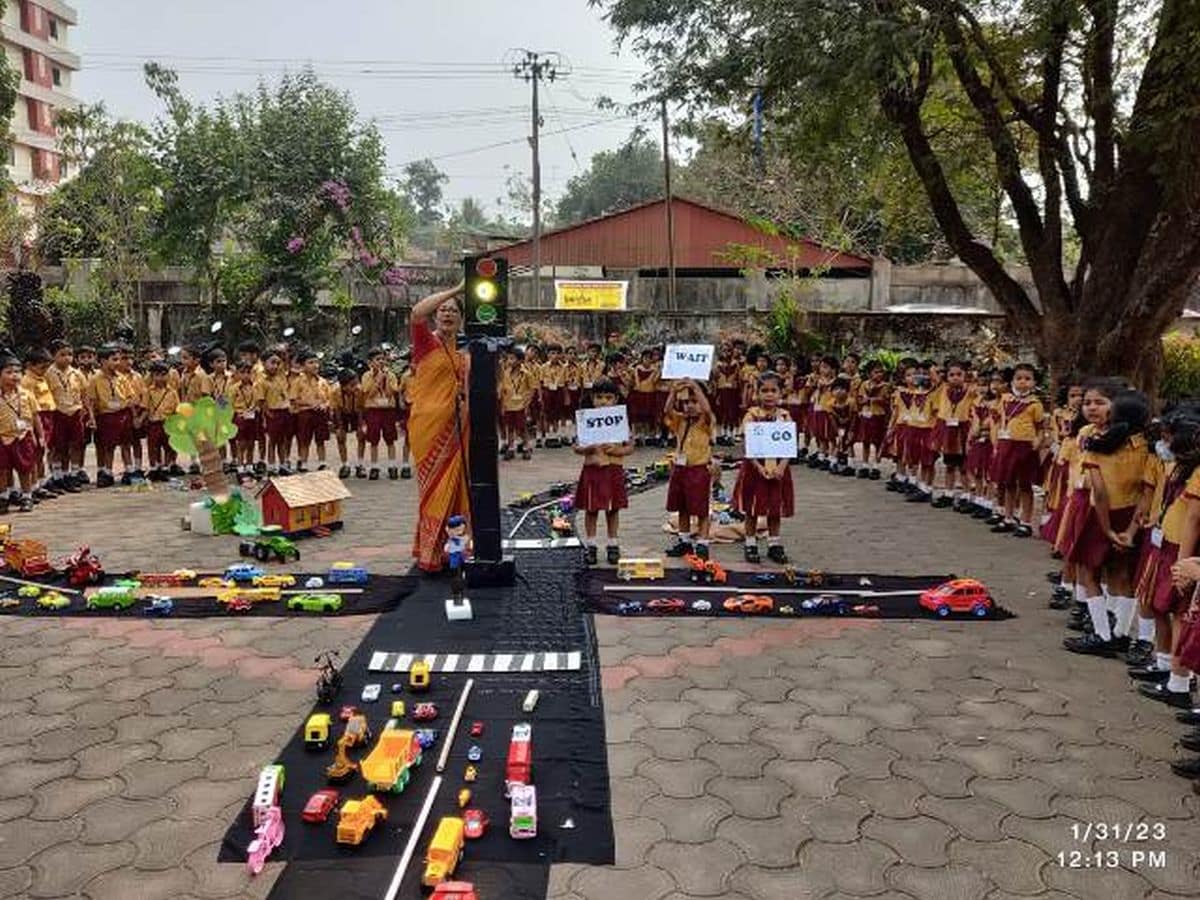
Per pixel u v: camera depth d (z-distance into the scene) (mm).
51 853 3602
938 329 18234
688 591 6938
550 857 3572
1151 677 5324
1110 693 5191
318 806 3814
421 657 5586
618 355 15609
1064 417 7898
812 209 24703
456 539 7289
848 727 4727
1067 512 6117
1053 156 11766
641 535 8758
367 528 9109
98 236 21500
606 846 3637
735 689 5199
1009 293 12297
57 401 10711
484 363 6836
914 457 10672
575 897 3336
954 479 10305
